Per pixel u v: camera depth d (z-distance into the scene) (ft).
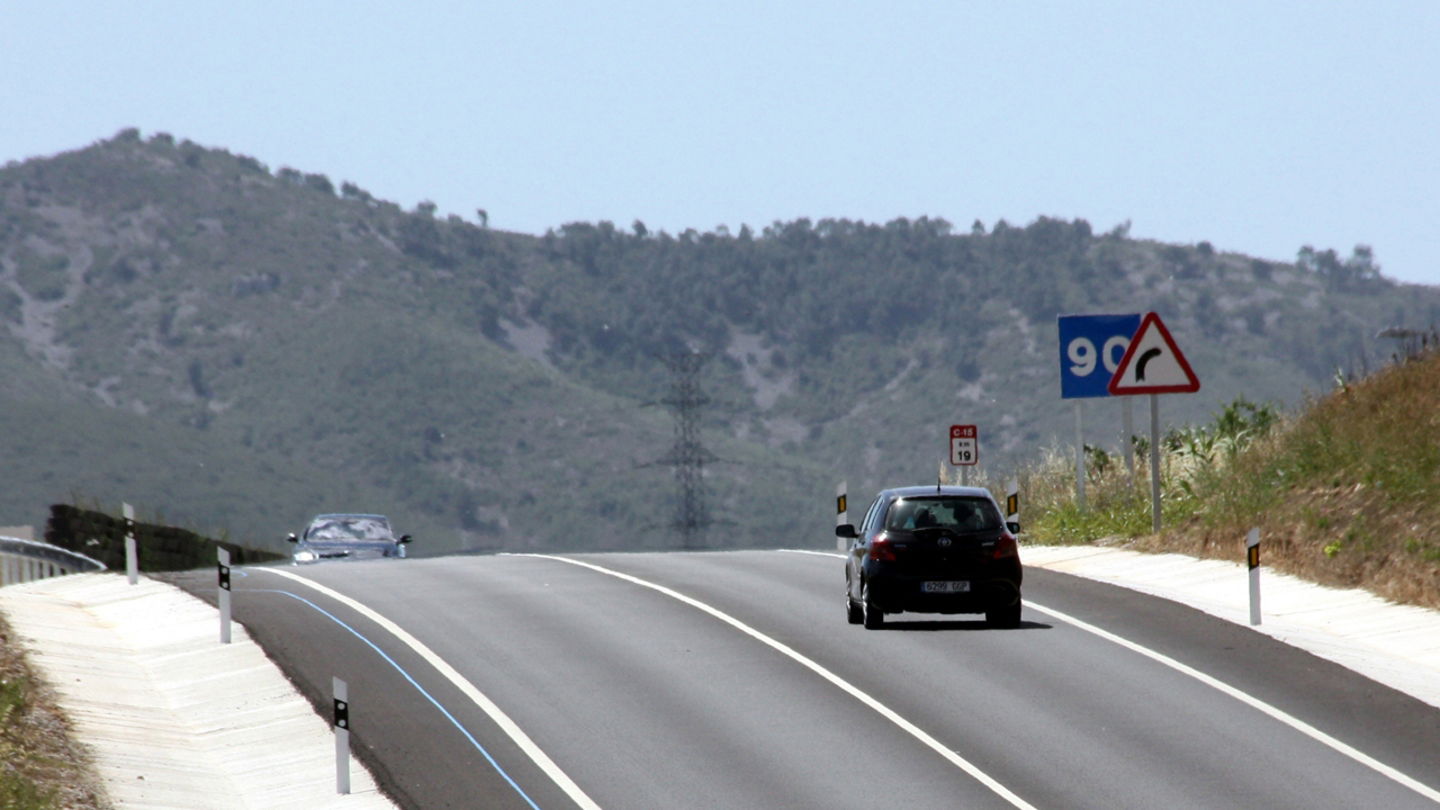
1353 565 221.66
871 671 177.58
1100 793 127.44
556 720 156.97
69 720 159.22
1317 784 128.77
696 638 200.54
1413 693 160.76
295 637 203.51
